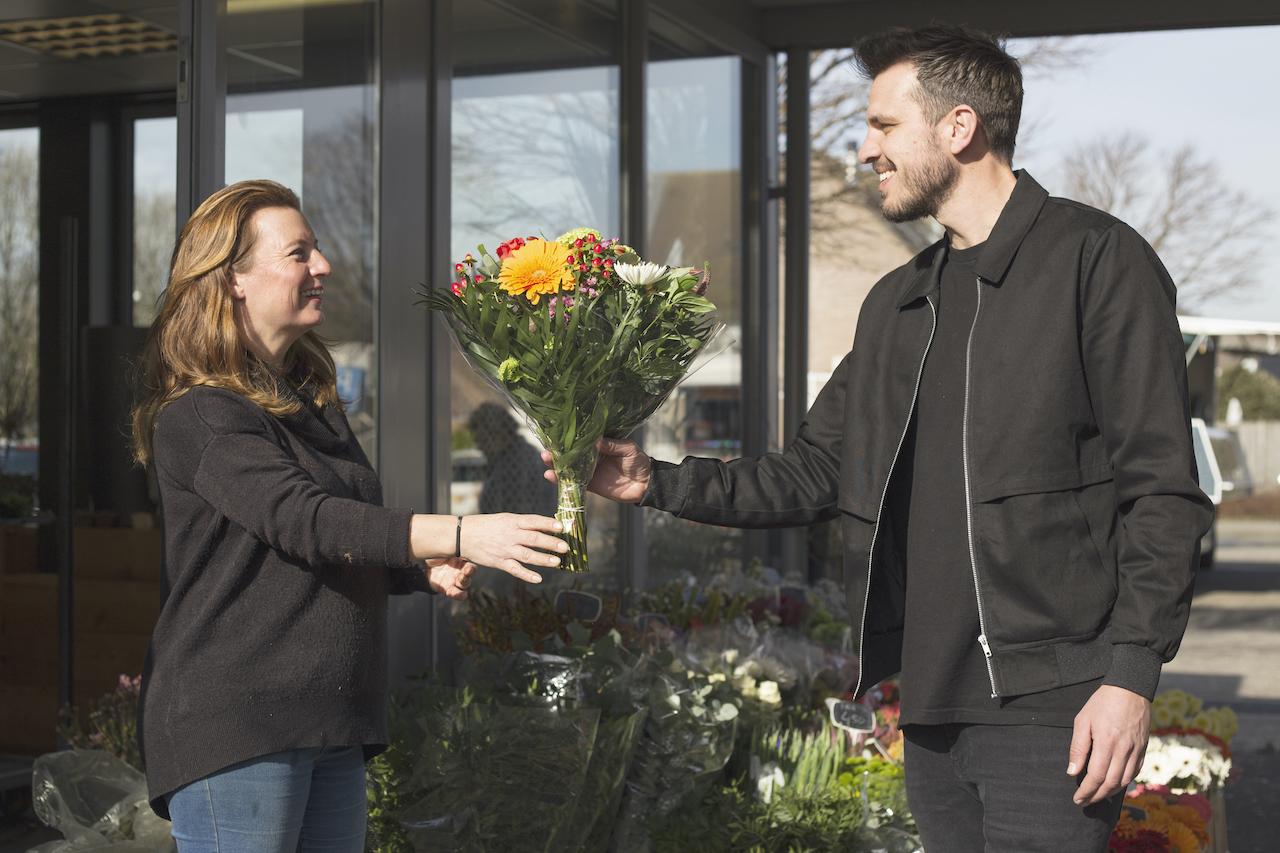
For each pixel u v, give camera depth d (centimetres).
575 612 312
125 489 385
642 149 439
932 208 174
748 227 553
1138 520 152
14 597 390
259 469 154
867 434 180
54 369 417
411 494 317
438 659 316
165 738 157
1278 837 403
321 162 288
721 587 411
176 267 170
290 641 158
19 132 434
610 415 175
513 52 371
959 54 169
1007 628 159
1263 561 1363
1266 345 1248
